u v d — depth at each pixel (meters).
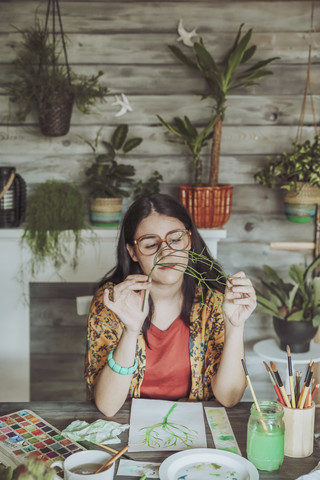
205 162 2.79
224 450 1.24
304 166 2.53
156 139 2.78
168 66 2.71
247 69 2.72
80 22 2.67
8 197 2.54
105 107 2.74
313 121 2.78
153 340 1.66
